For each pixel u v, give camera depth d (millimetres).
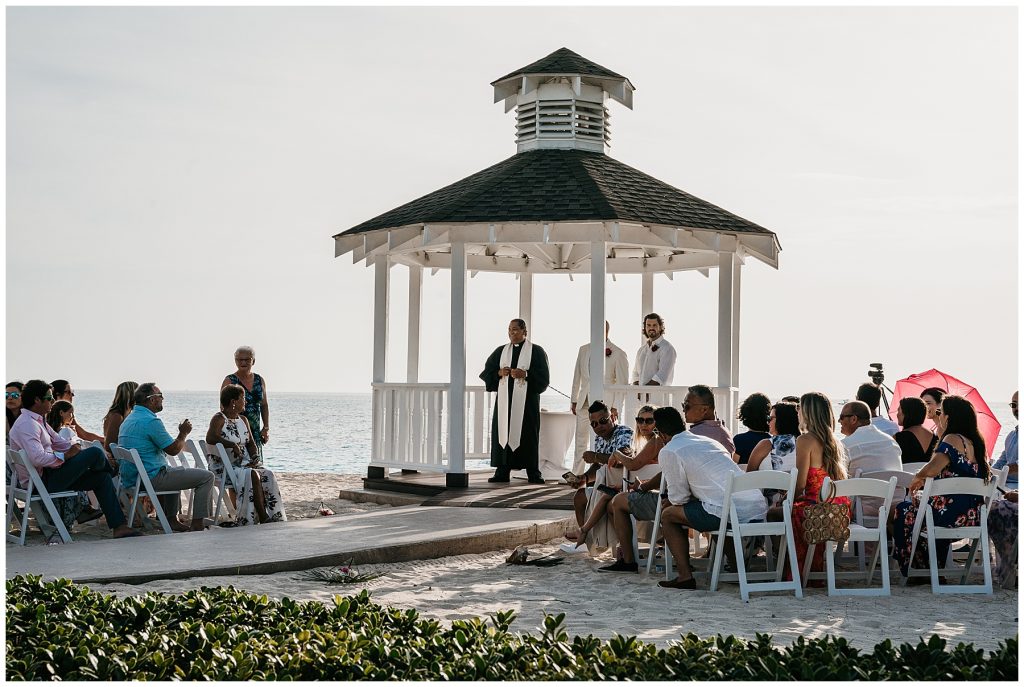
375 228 13898
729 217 13859
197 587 8008
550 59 14781
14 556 8883
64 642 5176
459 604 7703
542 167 13797
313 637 5395
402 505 13398
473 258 15938
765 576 8484
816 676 4785
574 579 8781
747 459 9328
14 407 11328
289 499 14609
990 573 8469
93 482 10383
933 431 10914
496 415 14203
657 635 6688
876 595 8234
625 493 9117
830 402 8367
